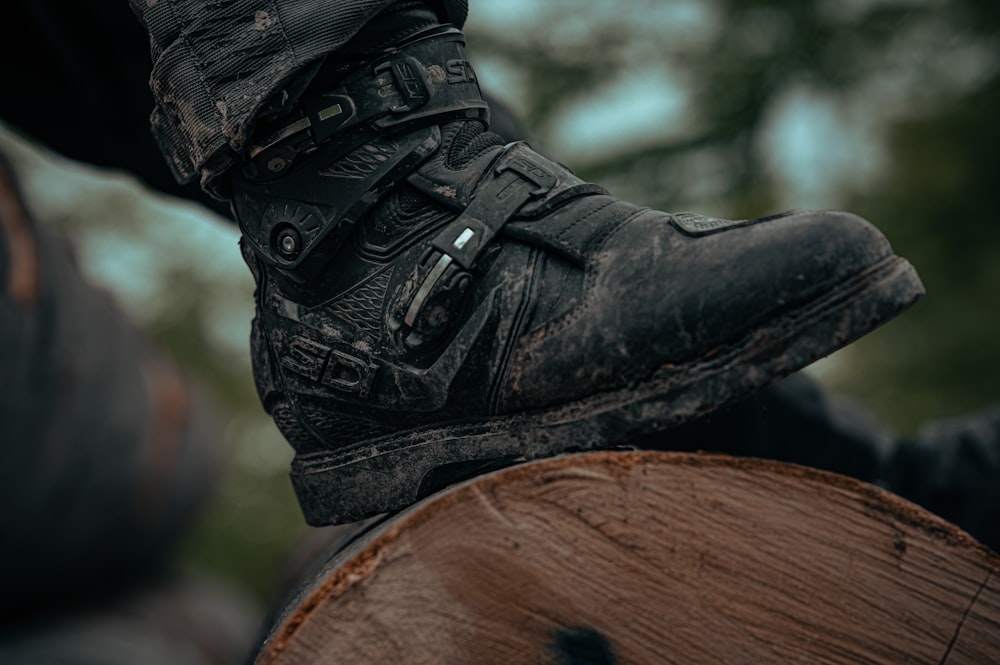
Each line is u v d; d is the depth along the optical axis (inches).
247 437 362.6
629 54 291.3
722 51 301.1
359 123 41.5
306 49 40.2
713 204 298.5
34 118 66.3
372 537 38.4
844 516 36.4
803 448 69.5
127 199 380.5
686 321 37.6
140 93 62.1
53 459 98.8
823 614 36.3
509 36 291.4
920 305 318.0
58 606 139.2
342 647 35.3
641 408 38.5
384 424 43.2
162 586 186.5
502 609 35.8
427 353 41.2
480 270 40.9
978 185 331.0
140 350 142.9
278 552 340.5
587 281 39.9
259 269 44.9
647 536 36.1
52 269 89.0
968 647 36.2
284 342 43.8
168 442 150.7
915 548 36.3
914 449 72.6
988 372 305.0
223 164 41.8
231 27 40.8
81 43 59.4
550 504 36.0
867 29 301.3
